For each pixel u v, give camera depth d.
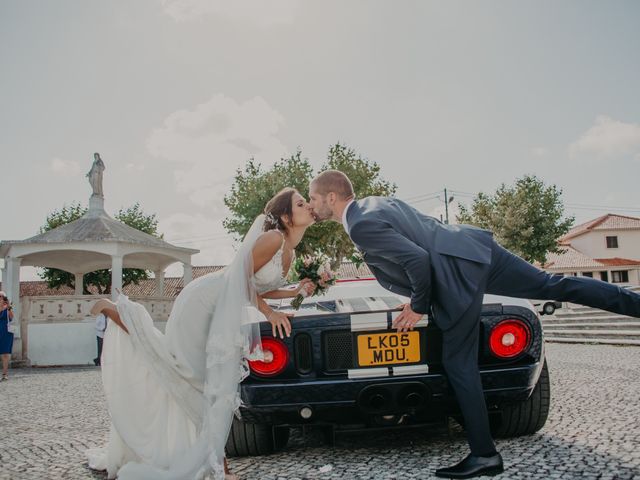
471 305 2.55
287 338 2.78
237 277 2.72
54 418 5.16
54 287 31.09
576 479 2.39
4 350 10.16
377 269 2.90
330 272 2.97
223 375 2.62
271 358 2.78
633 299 2.73
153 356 2.76
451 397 2.70
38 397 6.98
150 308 16.41
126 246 16.27
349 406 2.71
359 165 25.58
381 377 2.70
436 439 3.29
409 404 2.71
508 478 2.43
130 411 2.74
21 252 15.74
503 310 2.77
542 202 32.09
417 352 2.77
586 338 12.09
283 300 3.31
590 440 3.10
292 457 3.09
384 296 3.12
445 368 2.62
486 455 2.50
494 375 2.69
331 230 23.50
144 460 2.69
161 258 20.47
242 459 3.12
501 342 2.75
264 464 2.97
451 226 2.84
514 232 31.69
